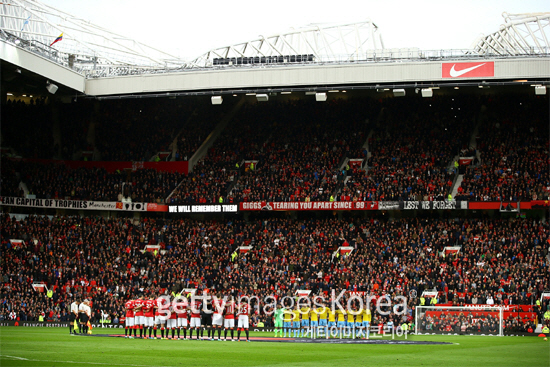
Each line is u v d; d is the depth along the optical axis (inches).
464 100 2496.3
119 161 2532.0
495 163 2219.5
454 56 1995.6
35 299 1893.5
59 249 2124.8
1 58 1756.9
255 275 1951.3
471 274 1809.8
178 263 2074.3
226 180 2390.5
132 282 1974.7
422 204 2089.1
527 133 2310.5
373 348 1013.2
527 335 1552.7
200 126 2640.3
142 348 943.7
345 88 2066.9
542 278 1749.5
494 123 2391.7
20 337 1203.9
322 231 2142.0
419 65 1995.6
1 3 1929.1
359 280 1804.9
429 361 797.2
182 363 737.6
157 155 2559.1
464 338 1395.2
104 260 2095.2
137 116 2650.1
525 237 1956.2
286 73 2084.2
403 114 2512.3
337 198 2212.1
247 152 2497.5
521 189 2076.8
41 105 2541.8
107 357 794.2
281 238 2143.2
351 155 2415.1
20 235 2154.3
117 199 2348.7
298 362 767.1
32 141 2472.9
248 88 2158.0
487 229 2030.0
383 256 1975.9
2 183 2209.6
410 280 1807.3
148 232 2274.9
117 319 1786.4
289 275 1942.7
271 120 2593.5
